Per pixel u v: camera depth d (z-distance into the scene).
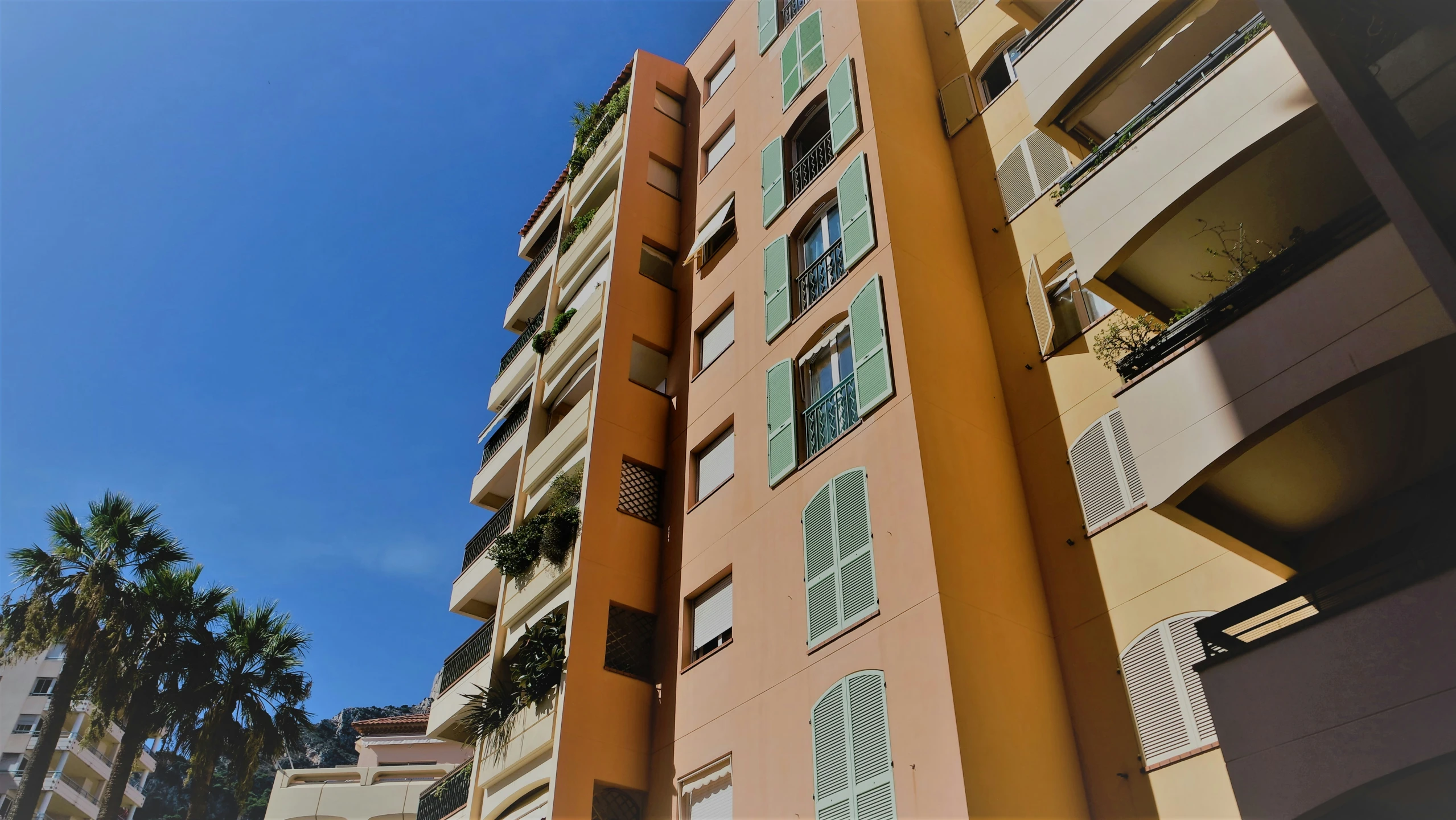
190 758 22.86
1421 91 7.28
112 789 21.36
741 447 15.19
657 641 15.07
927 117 16.72
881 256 13.88
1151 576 10.51
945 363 12.89
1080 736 10.36
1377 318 7.29
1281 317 7.91
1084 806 9.92
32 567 22.88
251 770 22.94
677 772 13.26
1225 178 9.05
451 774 18.72
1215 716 7.63
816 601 12.11
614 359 17.83
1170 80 11.10
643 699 14.45
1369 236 7.53
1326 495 8.71
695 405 17.14
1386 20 7.70
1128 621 10.50
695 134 22.42
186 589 23.80
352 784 30.38
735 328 16.88
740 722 12.48
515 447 21.80
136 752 21.95
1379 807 7.91
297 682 24.12
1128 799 9.64
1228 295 8.27
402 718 34.84
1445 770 7.64
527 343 24.66
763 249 17.02
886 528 11.54
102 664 22.25
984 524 11.53
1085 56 11.12
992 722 9.79
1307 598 9.07
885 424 12.32
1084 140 11.81
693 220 20.53
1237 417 7.95
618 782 13.61
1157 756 9.59
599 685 14.24
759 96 19.91
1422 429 7.91
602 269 22.34
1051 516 11.90
